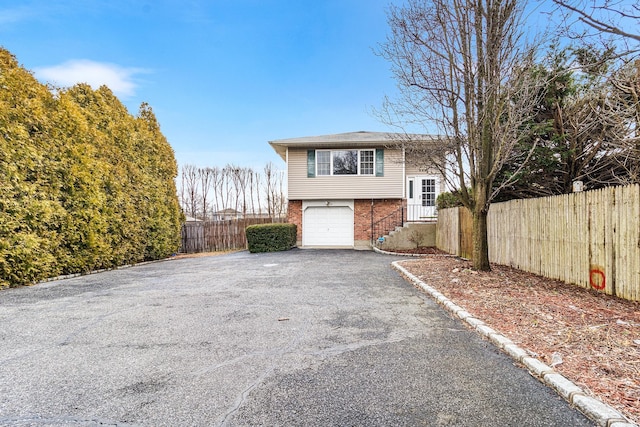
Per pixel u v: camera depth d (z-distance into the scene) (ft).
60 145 27.45
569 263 20.65
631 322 13.17
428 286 20.84
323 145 52.54
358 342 12.21
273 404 8.17
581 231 19.66
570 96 27.86
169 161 48.73
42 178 25.66
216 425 7.33
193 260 41.50
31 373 9.84
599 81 24.58
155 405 8.14
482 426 7.23
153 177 43.86
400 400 8.31
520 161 28.91
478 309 15.53
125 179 36.09
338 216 53.98
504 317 14.24
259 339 12.57
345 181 52.70
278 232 48.80
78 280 25.95
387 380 9.34
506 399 8.31
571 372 9.20
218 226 60.59
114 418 7.60
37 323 14.58
